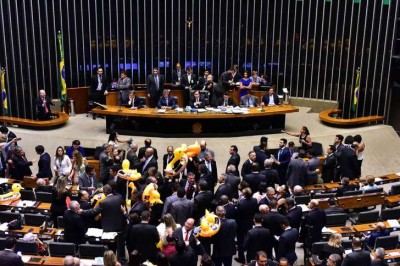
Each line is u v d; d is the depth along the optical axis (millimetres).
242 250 10078
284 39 19625
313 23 19219
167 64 19875
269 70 19938
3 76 17406
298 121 18297
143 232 8648
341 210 10797
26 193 11148
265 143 12766
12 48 17891
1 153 13133
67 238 9227
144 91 17594
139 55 19609
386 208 11570
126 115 15562
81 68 19078
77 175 11852
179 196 9625
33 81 18500
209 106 16828
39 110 16797
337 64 19344
